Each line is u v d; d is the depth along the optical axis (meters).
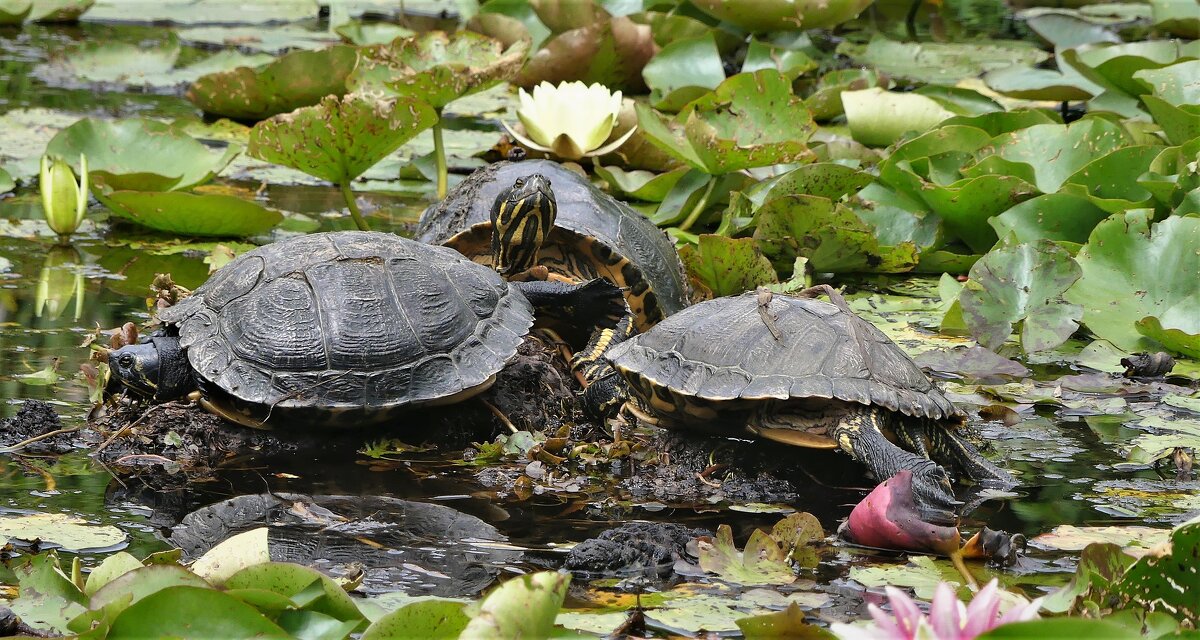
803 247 10.50
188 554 5.39
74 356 8.11
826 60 18.97
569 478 6.51
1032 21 18.92
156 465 6.54
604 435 7.26
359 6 23.88
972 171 10.80
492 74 11.29
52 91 16.89
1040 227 10.21
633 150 13.27
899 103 13.63
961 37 21.38
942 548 5.39
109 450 6.68
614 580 5.16
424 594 4.97
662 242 9.56
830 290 7.17
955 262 10.80
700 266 9.99
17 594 4.82
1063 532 5.73
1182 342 8.36
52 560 4.79
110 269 10.22
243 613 4.19
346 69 15.20
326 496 6.18
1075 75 15.25
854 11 16.98
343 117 10.08
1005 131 12.38
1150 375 8.26
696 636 4.62
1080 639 3.24
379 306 6.95
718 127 11.91
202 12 23.70
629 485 6.45
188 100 15.56
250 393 6.63
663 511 6.09
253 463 6.63
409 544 5.56
